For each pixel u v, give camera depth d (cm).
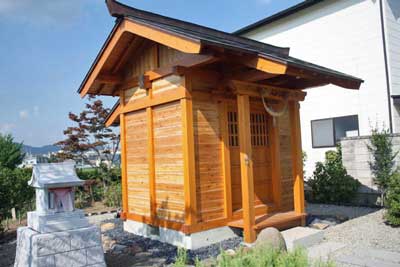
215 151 547
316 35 1107
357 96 1014
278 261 222
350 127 1035
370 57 984
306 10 1130
